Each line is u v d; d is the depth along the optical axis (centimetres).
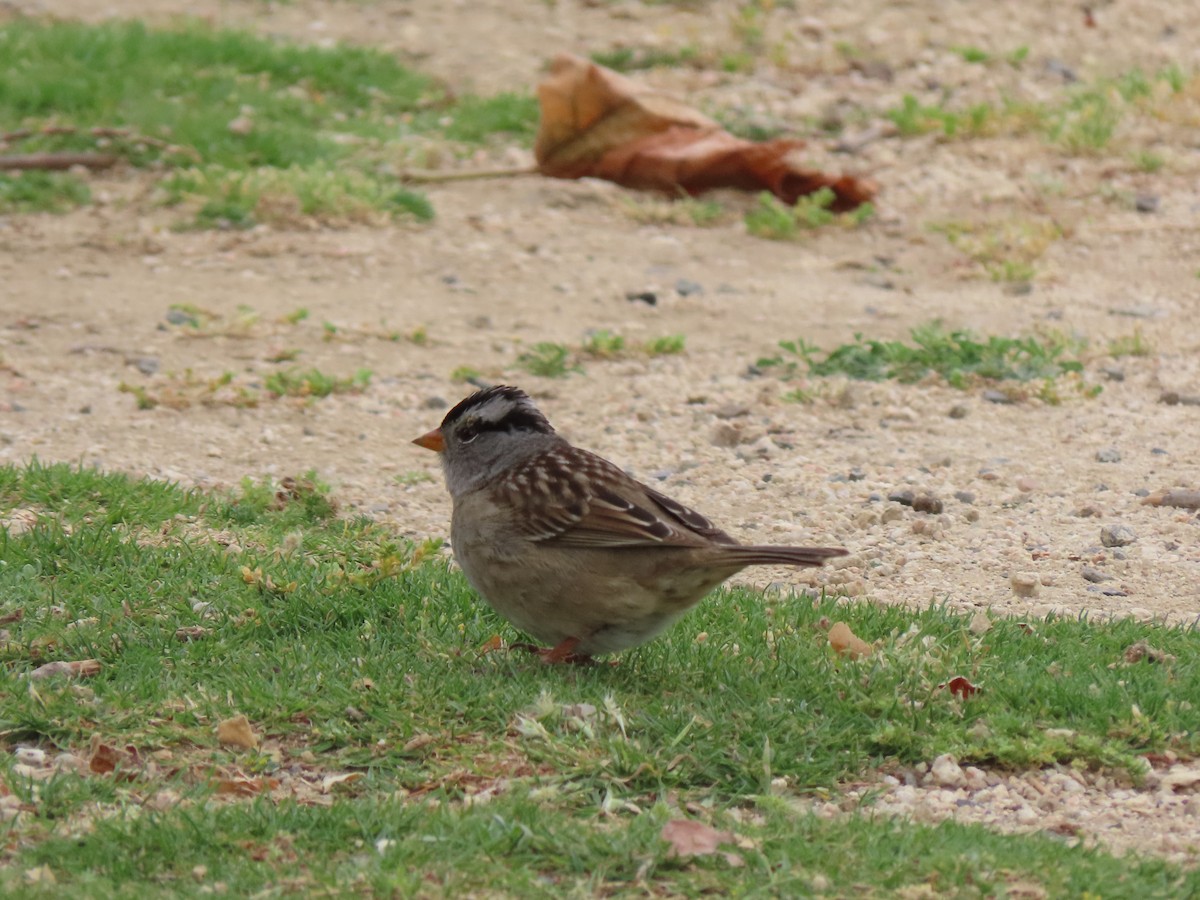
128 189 2120
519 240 2048
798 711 859
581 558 859
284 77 2561
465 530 898
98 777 779
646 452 1425
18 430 1416
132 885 677
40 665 919
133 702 859
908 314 1812
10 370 1577
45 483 1202
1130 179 2227
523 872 689
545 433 933
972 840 727
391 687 863
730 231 2112
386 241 2027
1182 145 2323
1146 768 817
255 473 1347
